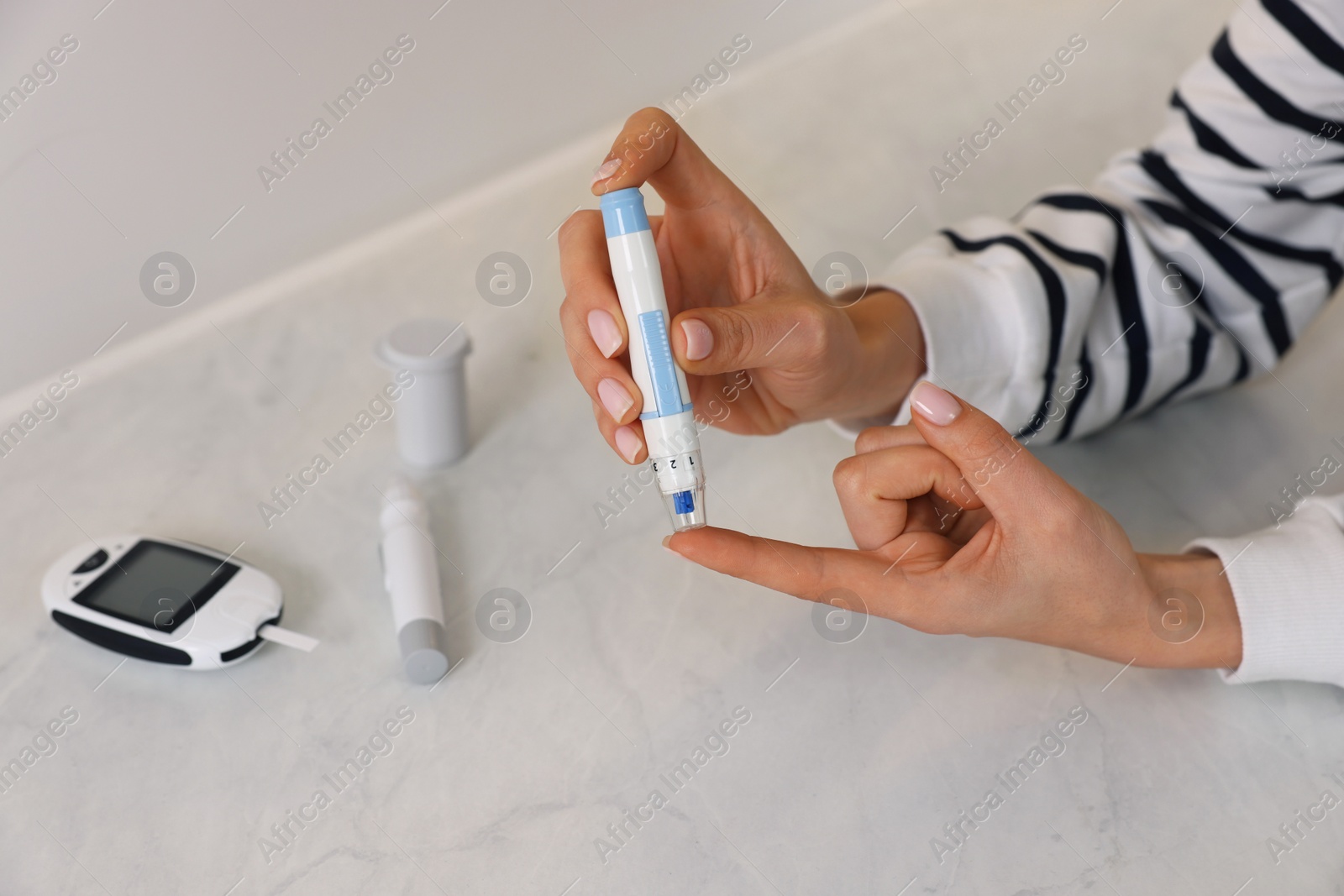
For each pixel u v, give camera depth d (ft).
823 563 1.90
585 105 3.87
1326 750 2.10
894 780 2.02
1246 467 2.74
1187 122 2.79
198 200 3.03
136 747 2.08
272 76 3.01
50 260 2.80
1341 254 2.76
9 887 1.82
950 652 2.29
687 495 1.96
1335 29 2.45
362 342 3.18
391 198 3.51
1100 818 1.96
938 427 1.80
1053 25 4.91
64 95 2.63
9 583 2.41
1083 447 2.81
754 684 2.21
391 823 1.95
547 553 2.51
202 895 1.82
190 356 3.11
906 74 4.51
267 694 2.19
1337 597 2.03
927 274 2.51
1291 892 1.83
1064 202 2.76
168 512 2.58
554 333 3.24
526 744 2.09
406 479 2.57
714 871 1.86
